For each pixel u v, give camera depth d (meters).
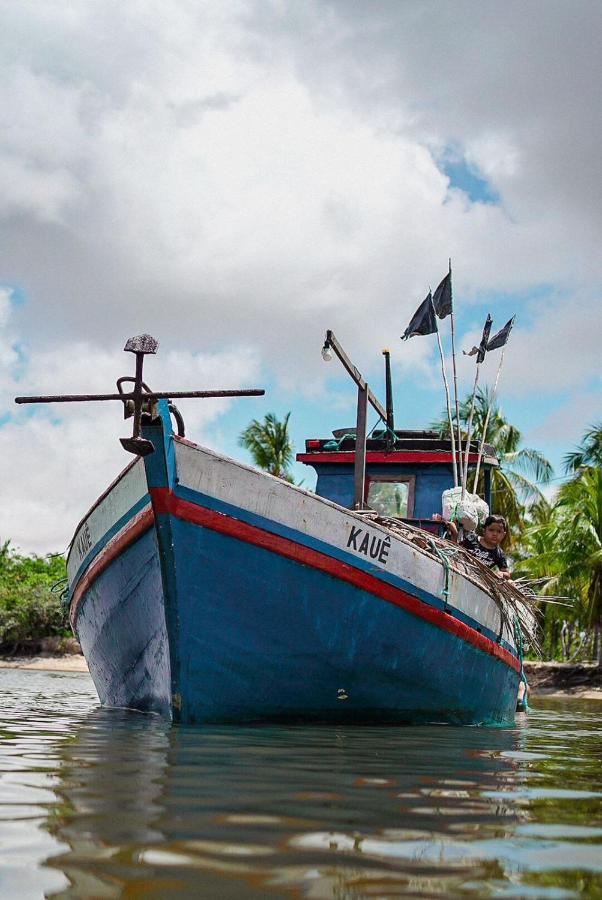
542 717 11.90
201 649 6.85
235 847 2.71
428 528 10.37
